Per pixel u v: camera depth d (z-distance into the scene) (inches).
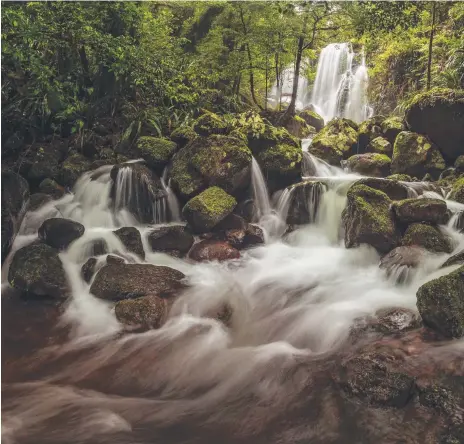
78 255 275.1
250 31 513.7
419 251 245.3
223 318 221.0
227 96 536.7
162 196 332.2
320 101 719.1
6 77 371.9
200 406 156.4
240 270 275.1
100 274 243.1
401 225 271.4
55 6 350.0
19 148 386.9
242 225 314.2
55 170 367.2
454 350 168.7
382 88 611.5
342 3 455.2
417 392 149.4
